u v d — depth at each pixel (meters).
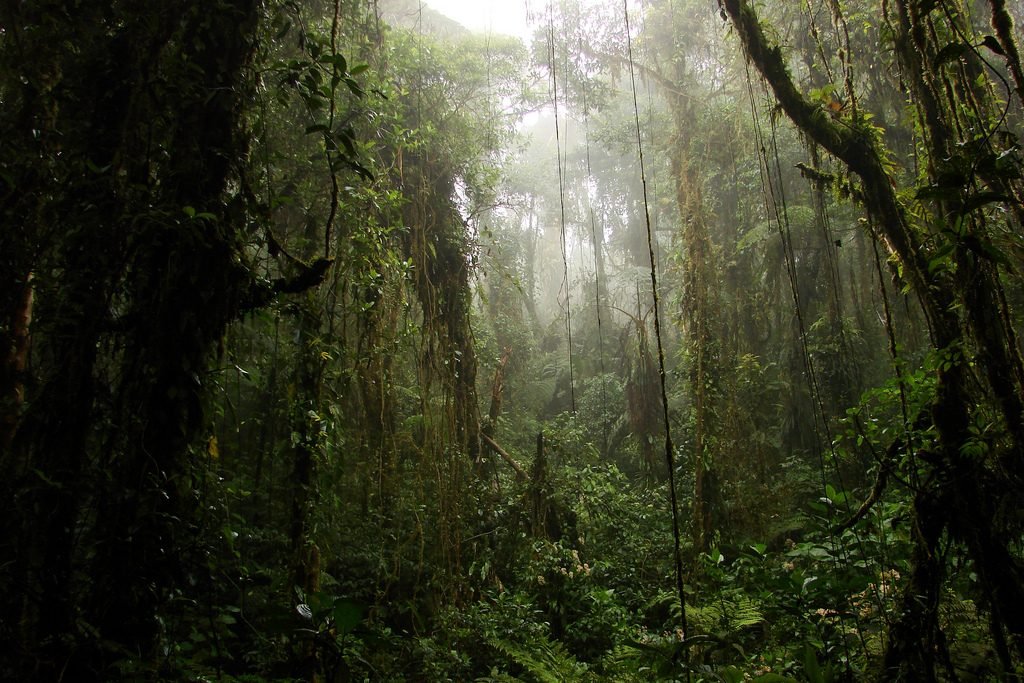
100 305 2.51
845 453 3.64
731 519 7.85
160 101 2.72
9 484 2.34
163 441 2.48
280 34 2.95
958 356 2.79
